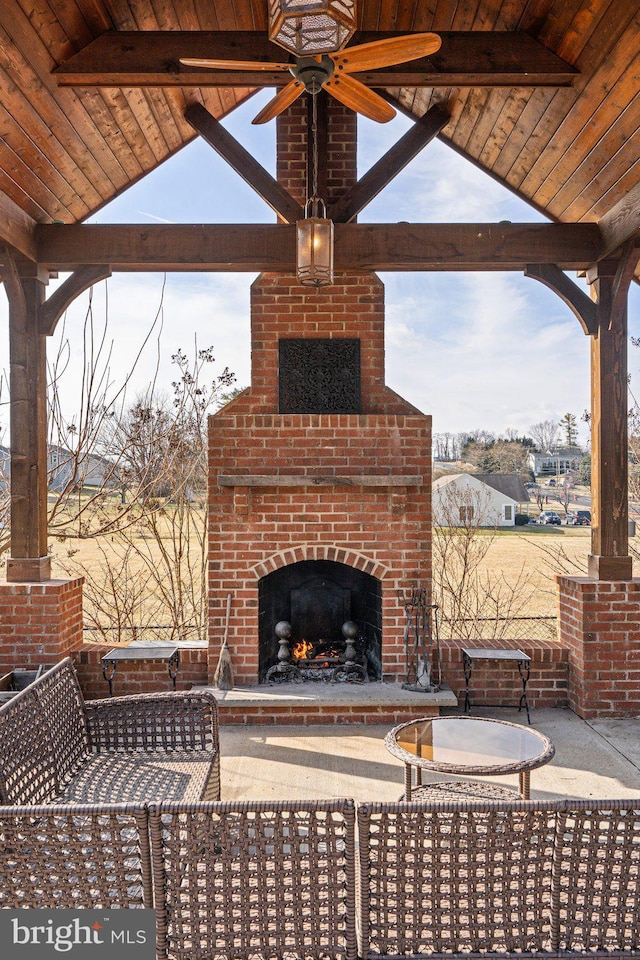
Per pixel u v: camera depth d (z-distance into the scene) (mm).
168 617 8625
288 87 3588
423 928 2186
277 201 5523
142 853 2176
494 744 3520
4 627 5422
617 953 2180
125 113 5391
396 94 6145
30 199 5414
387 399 5738
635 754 4797
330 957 2182
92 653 5641
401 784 4328
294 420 5574
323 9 2941
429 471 5578
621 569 5613
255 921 2211
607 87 4645
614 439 5629
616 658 5488
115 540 8469
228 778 4414
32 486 5590
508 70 4648
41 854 2195
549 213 6309
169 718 3666
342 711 5371
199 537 8383
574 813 2178
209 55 4574
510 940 2189
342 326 5723
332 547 5562
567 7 4359
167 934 2189
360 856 2154
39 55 4391
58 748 3283
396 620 5566
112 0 4539
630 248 5273
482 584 9391
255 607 5562
